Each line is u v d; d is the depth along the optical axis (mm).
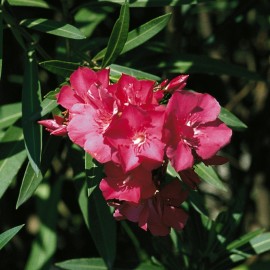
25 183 820
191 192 879
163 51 968
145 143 724
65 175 1116
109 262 895
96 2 903
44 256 1032
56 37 1083
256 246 918
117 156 728
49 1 982
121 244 1134
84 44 964
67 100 766
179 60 957
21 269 1165
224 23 1080
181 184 796
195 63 956
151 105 735
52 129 780
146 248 1011
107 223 902
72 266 917
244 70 960
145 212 760
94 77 759
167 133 721
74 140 744
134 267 941
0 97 1101
